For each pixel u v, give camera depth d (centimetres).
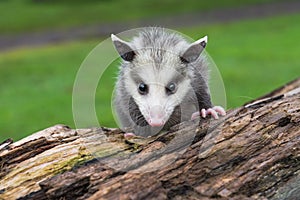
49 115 1433
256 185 477
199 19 3428
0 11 4088
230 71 1753
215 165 485
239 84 1554
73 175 480
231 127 516
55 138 524
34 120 1395
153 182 468
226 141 504
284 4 3788
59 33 3278
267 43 2345
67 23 3597
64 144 518
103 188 466
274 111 531
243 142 502
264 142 503
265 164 488
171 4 4088
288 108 533
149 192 462
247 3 3941
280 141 506
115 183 469
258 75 1684
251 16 3388
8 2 4494
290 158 495
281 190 480
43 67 2181
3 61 2389
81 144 516
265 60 1956
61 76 1978
